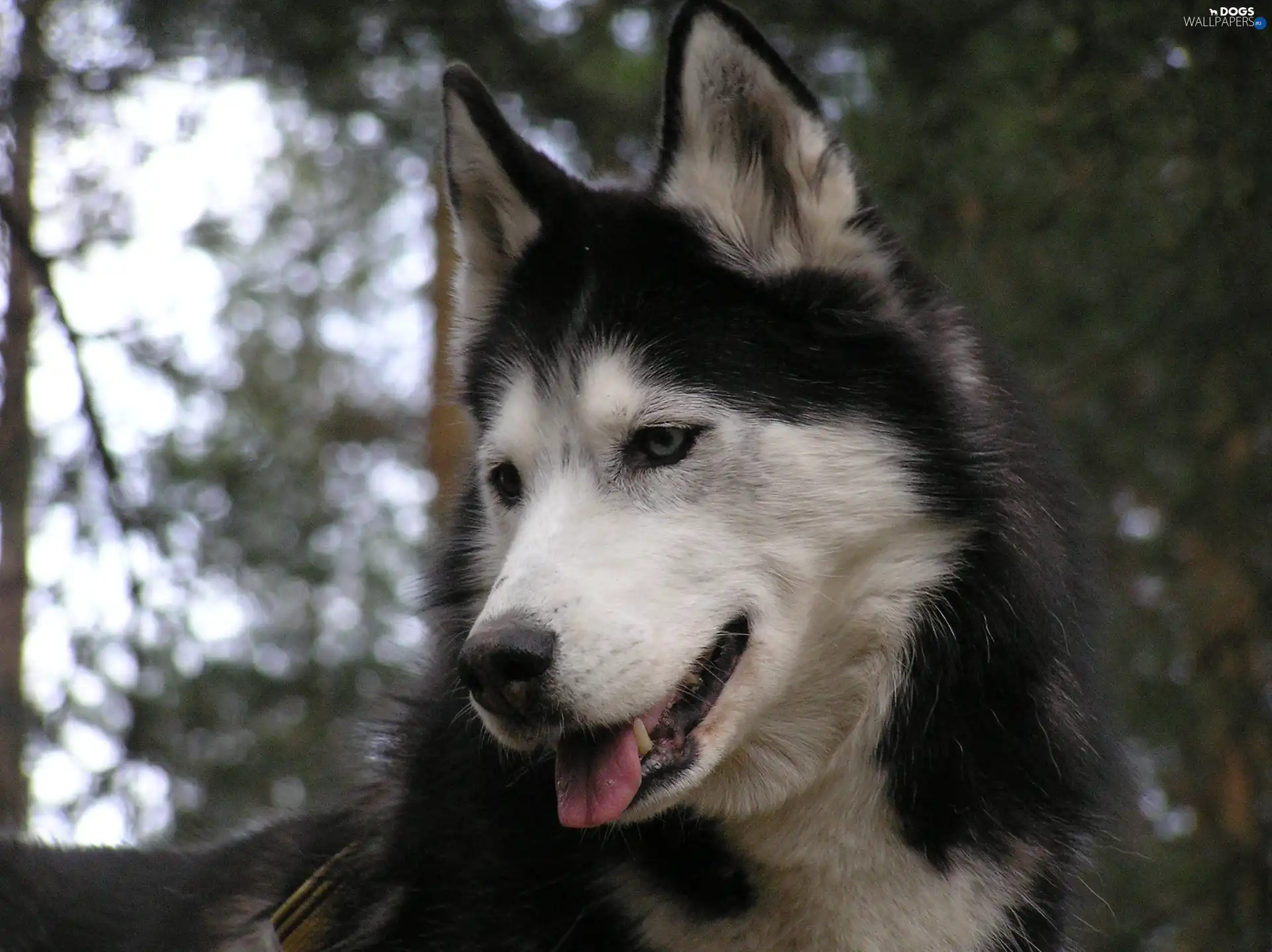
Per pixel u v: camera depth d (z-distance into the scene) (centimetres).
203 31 949
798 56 980
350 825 522
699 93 499
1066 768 490
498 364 530
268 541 1343
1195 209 924
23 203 834
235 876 531
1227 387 941
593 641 441
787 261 500
